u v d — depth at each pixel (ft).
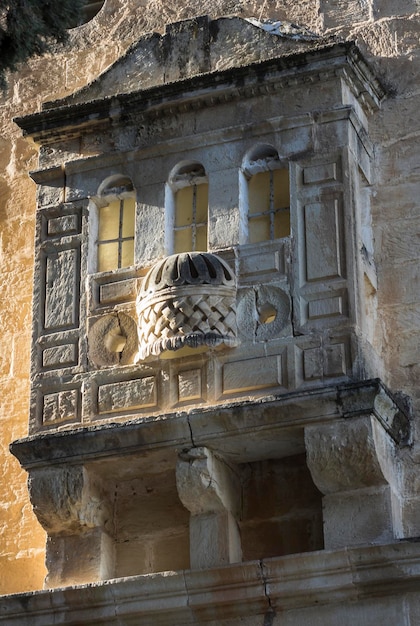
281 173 48.55
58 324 48.88
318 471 44.50
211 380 46.24
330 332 45.50
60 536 47.29
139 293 47.57
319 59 48.08
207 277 46.50
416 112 49.52
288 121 48.19
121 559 47.47
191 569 44.80
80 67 55.88
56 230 50.19
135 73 51.55
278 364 45.70
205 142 49.08
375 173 49.21
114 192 50.03
